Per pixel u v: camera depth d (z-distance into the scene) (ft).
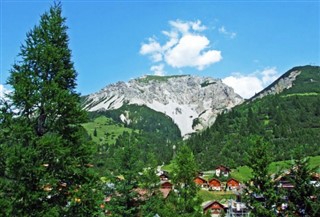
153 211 172.35
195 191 135.74
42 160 73.61
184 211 132.77
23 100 74.54
